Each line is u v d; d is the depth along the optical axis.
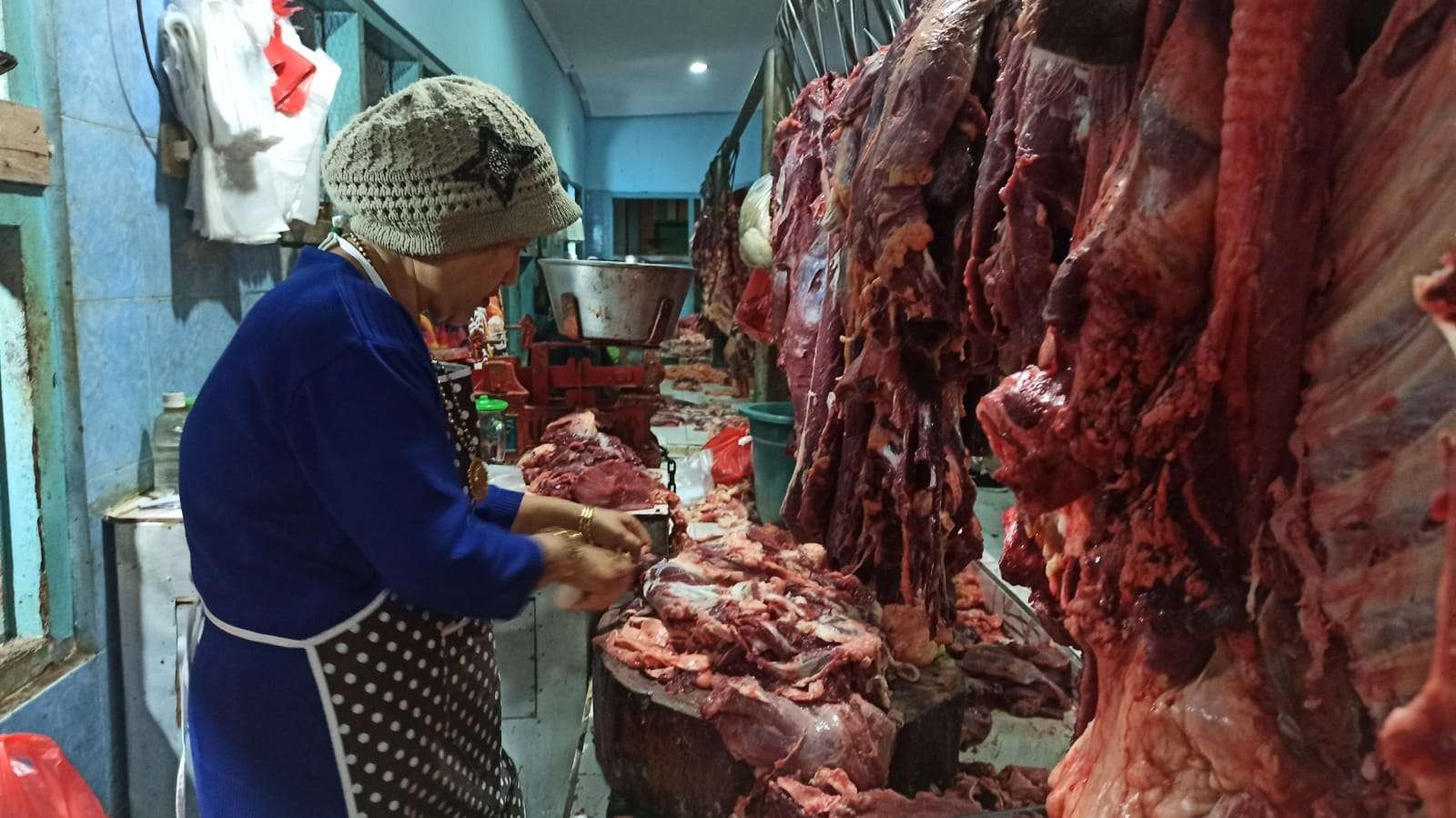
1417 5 0.81
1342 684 0.84
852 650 1.94
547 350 4.33
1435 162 0.78
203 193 2.64
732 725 1.86
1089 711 1.24
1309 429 0.87
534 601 2.76
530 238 1.43
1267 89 0.87
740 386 7.66
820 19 3.53
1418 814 0.78
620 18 8.30
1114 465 1.03
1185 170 0.93
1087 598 1.09
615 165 13.27
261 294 3.26
